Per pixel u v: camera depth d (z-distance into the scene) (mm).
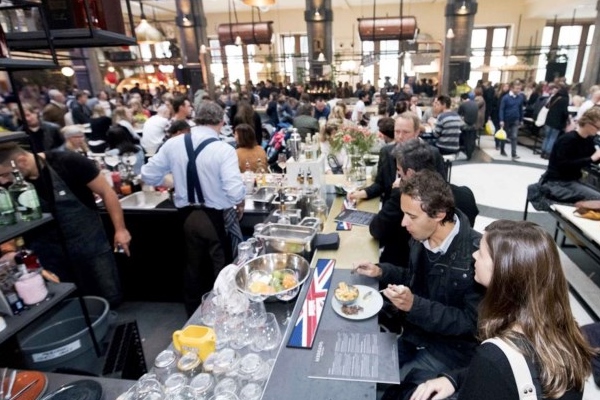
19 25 1656
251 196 2881
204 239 2287
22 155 1970
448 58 9727
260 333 1256
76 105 7285
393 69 13648
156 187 2943
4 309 1387
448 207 1345
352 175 2963
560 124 6371
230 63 14281
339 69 12586
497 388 760
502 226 928
